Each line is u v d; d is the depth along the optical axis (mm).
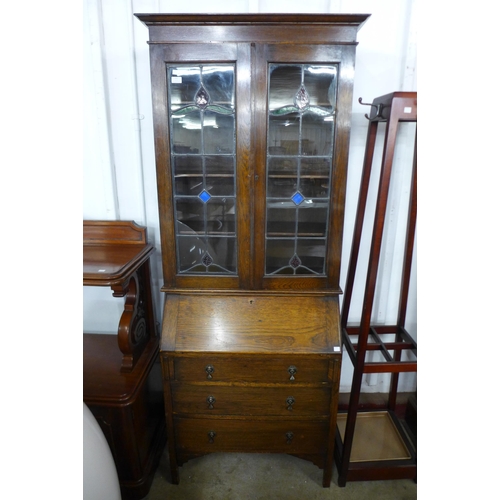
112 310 1810
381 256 1728
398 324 1695
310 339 1292
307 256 1336
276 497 1431
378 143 1595
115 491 1021
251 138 1199
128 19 1464
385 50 1493
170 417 1383
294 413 1368
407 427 1794
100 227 1594
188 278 1352
